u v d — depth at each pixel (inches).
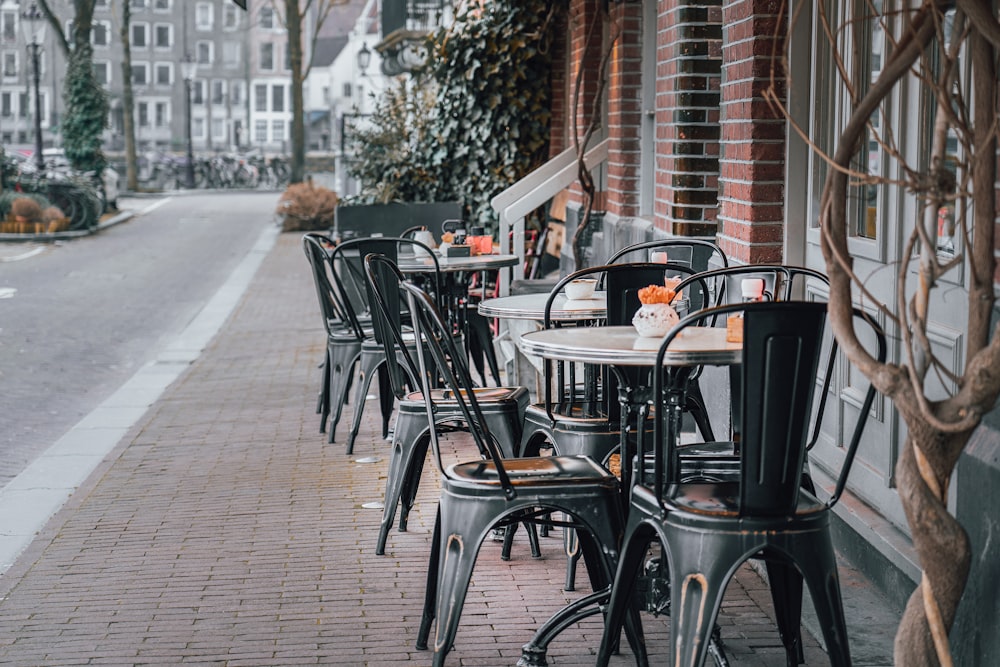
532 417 183.9
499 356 352.8
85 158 1149.1
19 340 464.4
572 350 137.8
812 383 121.8
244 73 2691.9
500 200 374.6
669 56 292.8
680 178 283.6
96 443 283.9
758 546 122.7
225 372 383.2
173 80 2632.9
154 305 575.5
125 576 185.0
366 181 532.4
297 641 157.5
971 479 124.6
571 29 419.5
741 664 146.3
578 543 174.6
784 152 219.1
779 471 122.6
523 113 451.2
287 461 259.9
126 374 401.4
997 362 100.4
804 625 156.3
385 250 258.1
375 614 167.2
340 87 2615.7
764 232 221.1
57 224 945.5
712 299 240.8
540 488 141.6
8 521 218.4
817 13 209.0
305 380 363.6
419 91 538.3
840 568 175.6
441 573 143.7
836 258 104.9
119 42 2581.2
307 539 203.2
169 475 249.4
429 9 758.5
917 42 99.3
